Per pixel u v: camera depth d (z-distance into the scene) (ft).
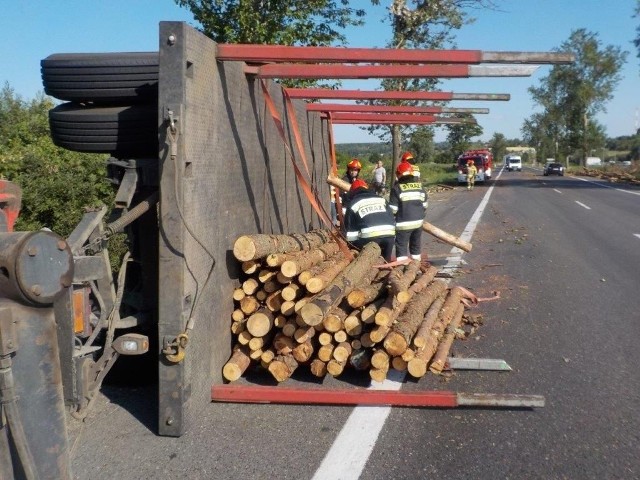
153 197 14.83
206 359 16.05
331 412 16.01
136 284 17.20
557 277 33.96
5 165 34.83
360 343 17.46
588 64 301.63
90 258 12.59
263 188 21.22
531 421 15.62
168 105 13.91
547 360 20.26
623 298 28.96
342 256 23.79
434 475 12.94
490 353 20.89
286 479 12.73
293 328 17.34
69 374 11.47
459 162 150.51
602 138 315.99
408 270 21.98
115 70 15.78
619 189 129.59
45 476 8.21
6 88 81.97
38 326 8.09
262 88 20.42
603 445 14.38
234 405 16.37
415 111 30.66
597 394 17.43
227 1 43.34
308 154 30.42
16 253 7.59
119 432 14.73
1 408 7.68
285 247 19.03
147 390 17.31
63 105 17.01
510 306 27.37
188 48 14.11
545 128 370.32
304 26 45.47
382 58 15.48
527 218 67.62
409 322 17.75
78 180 34.86
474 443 14.39
